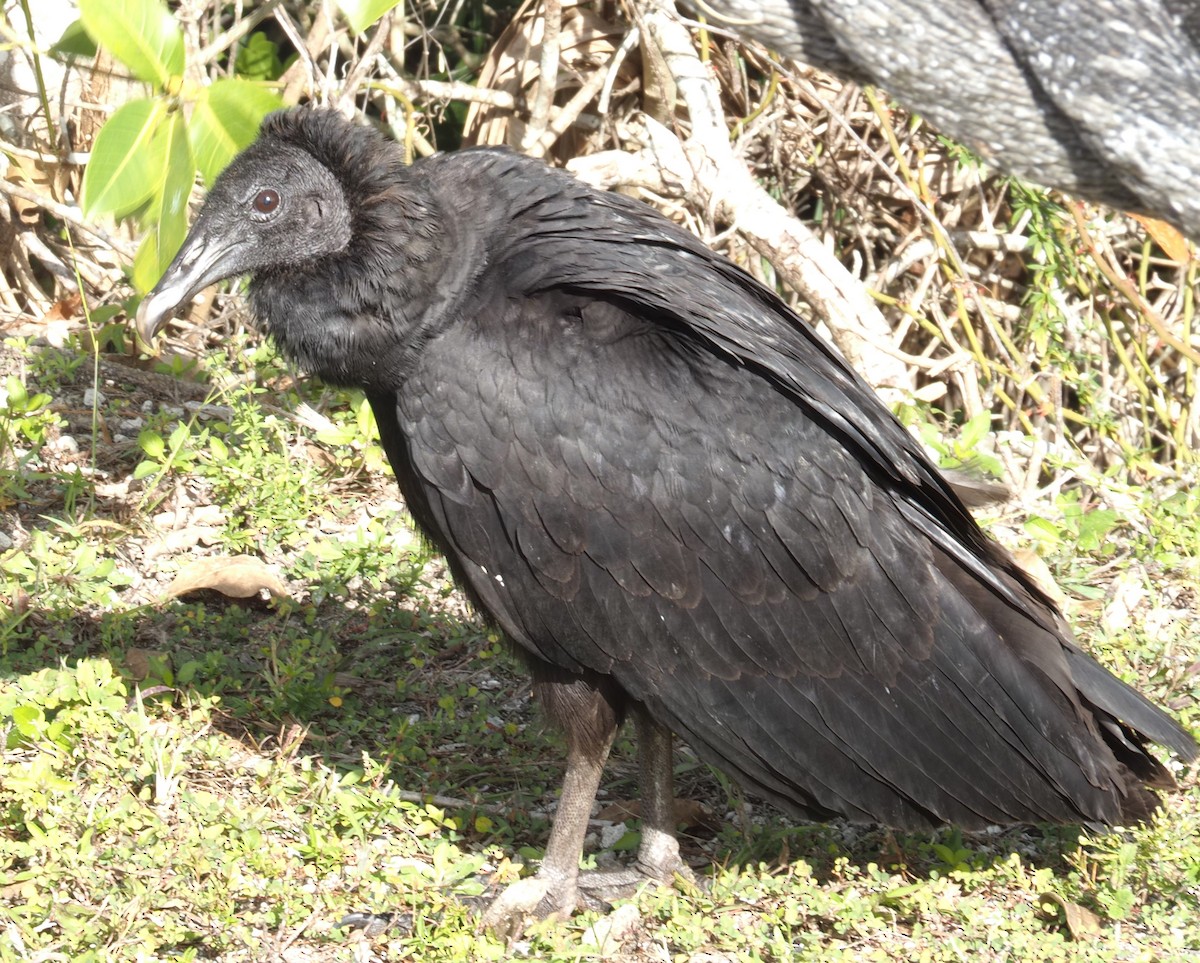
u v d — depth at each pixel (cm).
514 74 1158
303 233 655
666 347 623
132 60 527
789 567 626
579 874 689
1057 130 383
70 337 1098
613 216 673
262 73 1202
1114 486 1054
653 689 640
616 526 620
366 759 700
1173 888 655
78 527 912
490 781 760
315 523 969
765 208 1034
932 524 653
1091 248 1109
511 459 620
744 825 723
